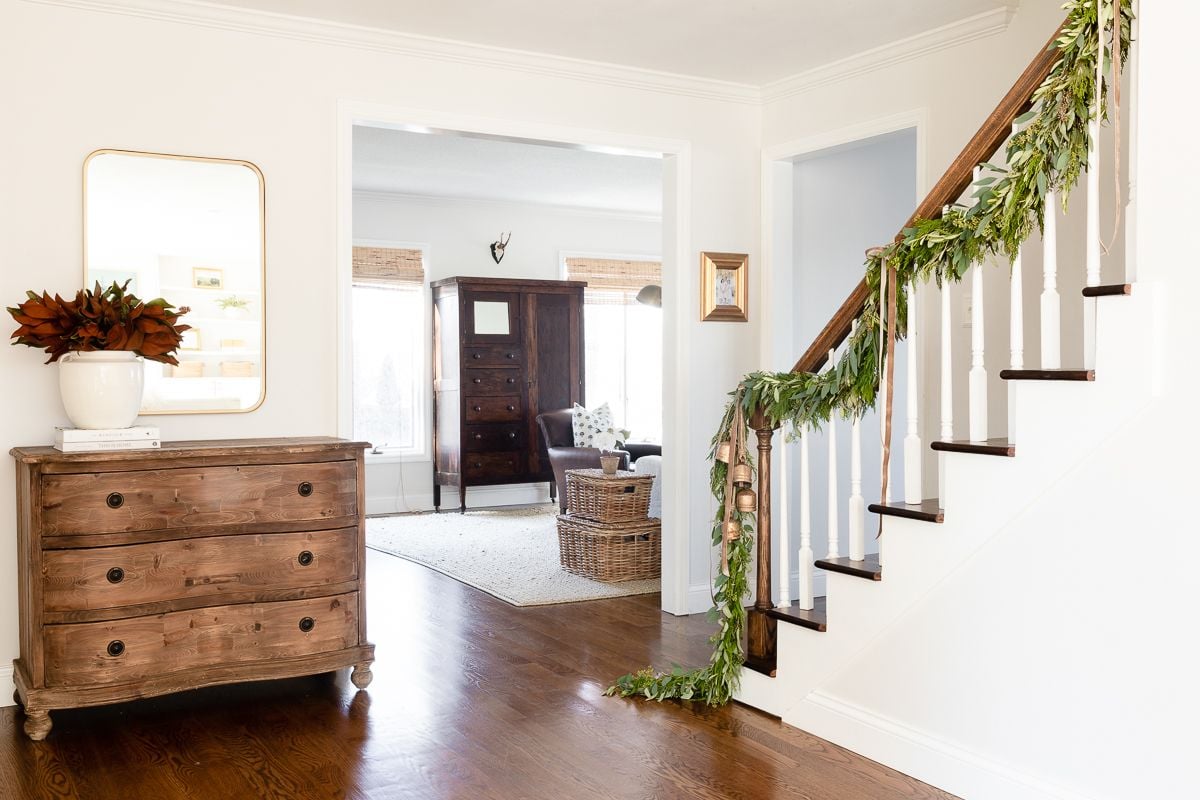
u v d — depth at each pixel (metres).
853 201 5.49
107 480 3.28
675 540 4.93
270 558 3.54
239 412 3.95
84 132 3.69
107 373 3.36
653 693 3.61
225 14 3.88
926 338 4.23
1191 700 2.31
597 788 2.82
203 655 3.43
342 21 4.05
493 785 2.85
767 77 4.90
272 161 4.00
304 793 2.80
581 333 8.94
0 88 3.55
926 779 2.88
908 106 4.38
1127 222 2.50
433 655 4.19
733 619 3.54
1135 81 2.49
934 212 2.99
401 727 3.33
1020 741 2.67
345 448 3.67
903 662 2.98
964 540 2.81
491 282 8.50
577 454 7.43
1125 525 2.44
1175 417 2.34
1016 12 3.93
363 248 8.58
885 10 3.97
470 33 4.22
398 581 5.73
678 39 4.32
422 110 4.29
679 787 2.83
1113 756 2.46
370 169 7.50
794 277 5.27
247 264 3.95
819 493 5.27
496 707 3.53
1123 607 2.44
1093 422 2.50
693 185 4.95
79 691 3.24
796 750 3.12
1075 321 3.62
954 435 4.12
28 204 3.61
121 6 3.72
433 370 8.88
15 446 3.58
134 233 3.77
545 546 6.86
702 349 4.98
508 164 7.35
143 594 3.34
